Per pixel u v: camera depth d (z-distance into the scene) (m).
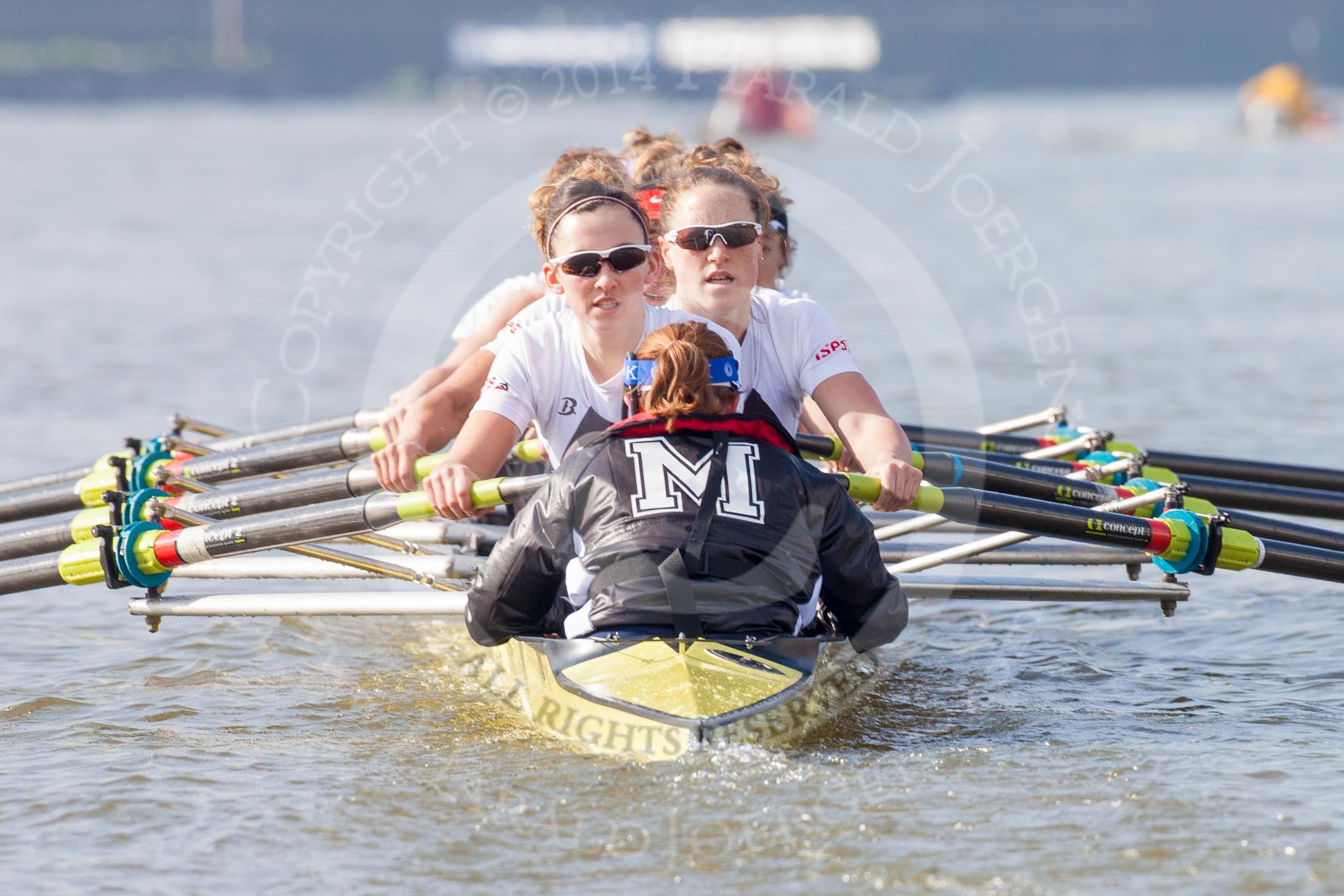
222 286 74.88
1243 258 85.50
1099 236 99.38
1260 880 13.48
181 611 20.33
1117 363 50.72
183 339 57.91
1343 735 17.69
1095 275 78.38
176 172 164.38
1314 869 13.69
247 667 21.44
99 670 21.33
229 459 24.23
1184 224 107.06
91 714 19.09
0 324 60.56
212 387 47.81
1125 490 21.38
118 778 16.55
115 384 47.81
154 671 21.23
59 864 14.27
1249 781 15.91
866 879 13.54
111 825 15.20
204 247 93.06
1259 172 169.88
